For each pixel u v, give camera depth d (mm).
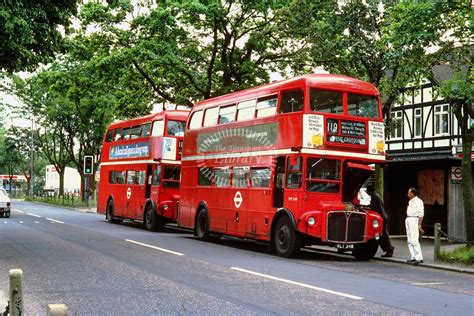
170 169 25516
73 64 35344
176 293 9875
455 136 26578
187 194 22828
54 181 95688
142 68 30016
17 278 5402
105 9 27594
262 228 17531
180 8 26875
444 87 15281
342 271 13477
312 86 16328
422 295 10180
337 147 16344
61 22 15516
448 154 25250
